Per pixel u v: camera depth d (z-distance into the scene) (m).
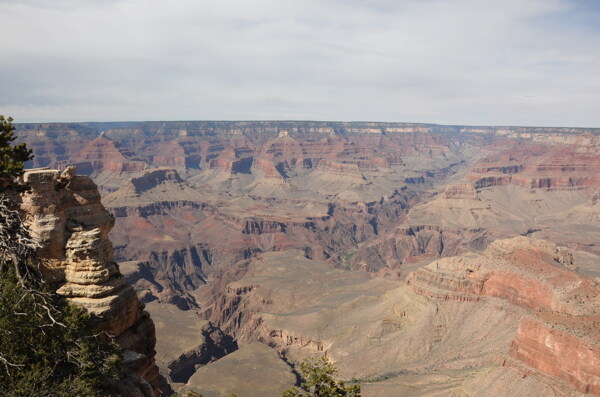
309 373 34.41
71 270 39.28
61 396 27.31
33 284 33.03
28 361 28.77
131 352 40.22
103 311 38.50
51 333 30.39
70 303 37.31
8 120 38.16
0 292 29.92
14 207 37.97
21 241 32.28
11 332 28.45
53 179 39.69
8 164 36.16
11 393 26.09
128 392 34.72
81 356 31.22
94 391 31.16
